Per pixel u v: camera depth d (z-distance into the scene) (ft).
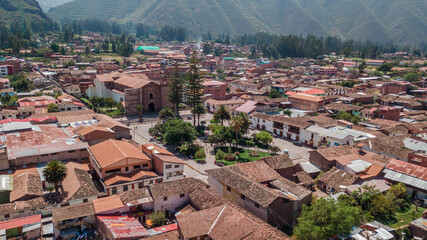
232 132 380.78
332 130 380.99
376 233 194.90
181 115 531.50
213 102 559.79
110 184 242.17
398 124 454.40
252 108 492.54
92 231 202.39
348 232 190.49
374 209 227.40
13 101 499.51
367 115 529.86
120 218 204.13
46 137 315.78
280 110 543.80
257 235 174.70
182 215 196.03
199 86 468.34
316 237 178.09
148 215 218.18
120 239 176.65
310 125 403.34
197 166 323.37
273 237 170.60
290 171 284.20
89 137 320.70
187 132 364.58
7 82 606.55
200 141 405.18
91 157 284.20
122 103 536.83
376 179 273.54
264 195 214.90
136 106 519.60
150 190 228.22
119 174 259.19
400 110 545.44
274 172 265.95
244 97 625.00
